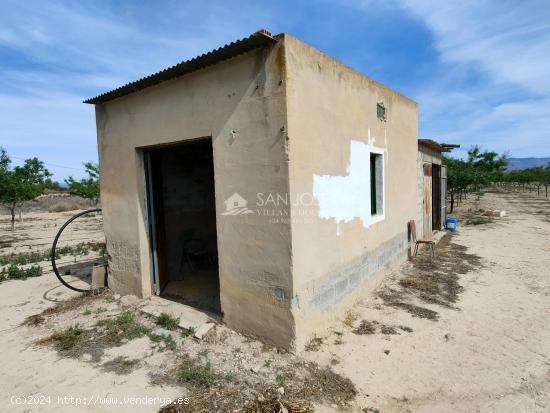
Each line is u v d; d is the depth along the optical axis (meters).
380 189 6.07
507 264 7.38
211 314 4.60
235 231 3.96
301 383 3.18
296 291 3.58
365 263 5.39
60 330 4.50
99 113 5.66
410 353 3.78
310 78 3.75
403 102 7.02
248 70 3.61
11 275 7.32
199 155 7.36
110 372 3.45
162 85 4.56
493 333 4.25
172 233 6.78
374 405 2.95
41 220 22.25
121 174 5.42
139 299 5.34
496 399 3.03
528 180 34.81
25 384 3.30
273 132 3.47
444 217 12.30
